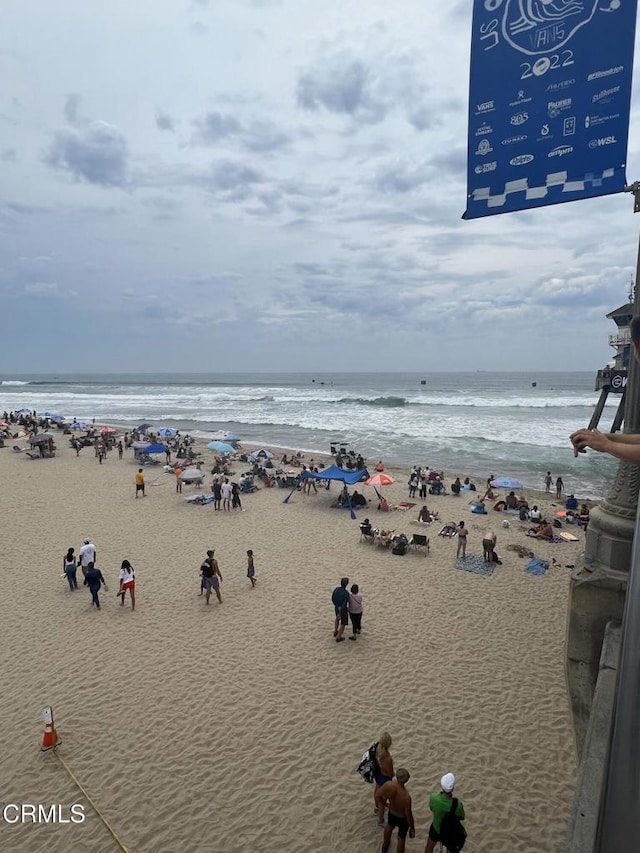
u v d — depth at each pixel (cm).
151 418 5788
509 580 1454
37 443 3219
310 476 2231
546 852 652
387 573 1502
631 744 125
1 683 983
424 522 1970
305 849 657
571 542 1764
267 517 2053
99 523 1964
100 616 1238
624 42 382
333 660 1060
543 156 415
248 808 717
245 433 4572
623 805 123
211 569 1287
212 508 2177
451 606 1298
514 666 1045
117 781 761
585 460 3272
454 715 902
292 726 872
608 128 391
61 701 932
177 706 919
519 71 421
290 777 767
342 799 730
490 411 5909
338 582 1436
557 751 820
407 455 3491
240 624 1201
